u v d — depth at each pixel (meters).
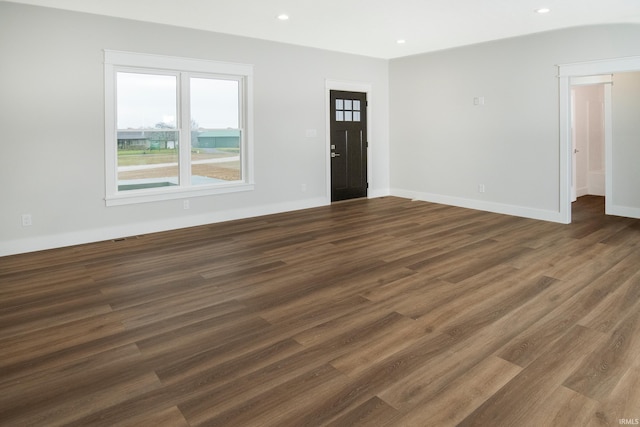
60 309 3.05
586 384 2.06
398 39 6.06
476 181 6.69
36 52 4.46
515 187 6.22
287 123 6.51
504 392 2.02
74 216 4.83
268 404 1.95
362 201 7.48
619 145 5.89
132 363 2.33
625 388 2.02
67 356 2.41
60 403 1.98
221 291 3.38
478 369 2.21
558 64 5.59
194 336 2.63
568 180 5.65
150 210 5.37
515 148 6.16
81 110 4.77
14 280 3.65
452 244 4.67
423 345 2.48
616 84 5.80
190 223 5.71
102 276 3.74
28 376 2.21
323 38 6.00
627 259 4.00
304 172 6.82
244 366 2.28
